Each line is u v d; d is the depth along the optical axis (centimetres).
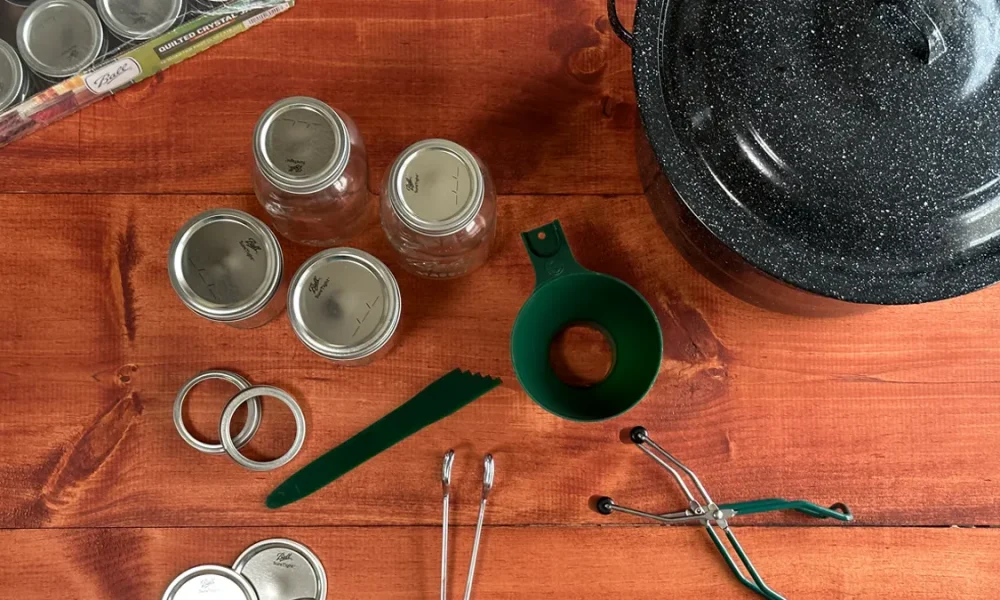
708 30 54
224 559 68
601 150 71
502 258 70
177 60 70
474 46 71
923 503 68
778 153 51
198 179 70
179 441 69
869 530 68
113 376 69
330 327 62
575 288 66
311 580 68
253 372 69
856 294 51
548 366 70
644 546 68
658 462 66
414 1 71
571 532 68
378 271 62
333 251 62
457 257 66
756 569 68
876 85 49
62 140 70
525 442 69
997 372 69
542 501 68
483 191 60
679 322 69
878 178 50
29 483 68
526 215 71
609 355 71
